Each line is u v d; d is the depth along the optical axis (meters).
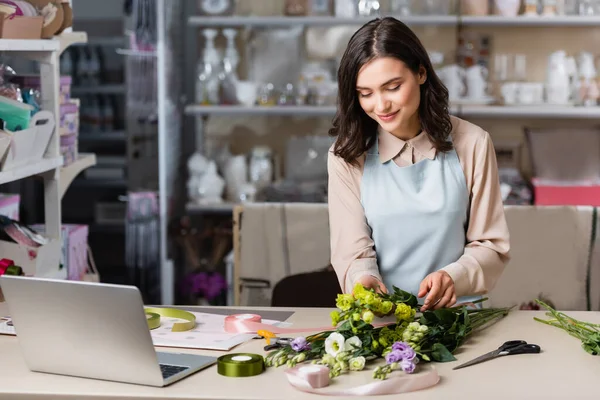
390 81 2.04
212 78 4.89
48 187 2.88
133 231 4.77
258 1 4.84
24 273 2.71
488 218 2.26
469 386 1.70
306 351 1.85
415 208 2.25
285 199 4.82
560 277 3.26
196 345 1.95
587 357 1.89
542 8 4.84
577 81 4.88
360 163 2.31
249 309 2.30
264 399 1.64
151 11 4.63
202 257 4.78
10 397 1.70
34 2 2.82
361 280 2.07
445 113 2.21
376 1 4.80
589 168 4.89
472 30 4.88
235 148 4.93
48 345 1.77
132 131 4.72
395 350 1.78
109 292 1.66
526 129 4.96
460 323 1.97
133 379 1.72
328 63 4.85
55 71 2.83
